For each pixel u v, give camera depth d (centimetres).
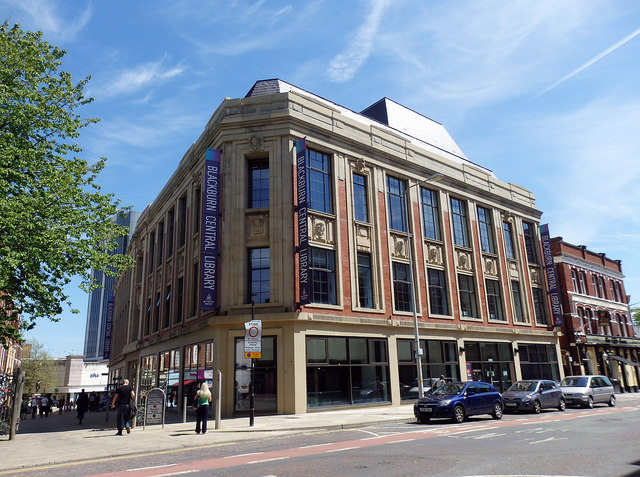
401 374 2359
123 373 4247
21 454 1090
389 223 2564
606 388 2398
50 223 1598
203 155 2519
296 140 2261
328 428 1504
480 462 845
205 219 2159
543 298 3444
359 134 2556
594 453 930
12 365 5591
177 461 959
